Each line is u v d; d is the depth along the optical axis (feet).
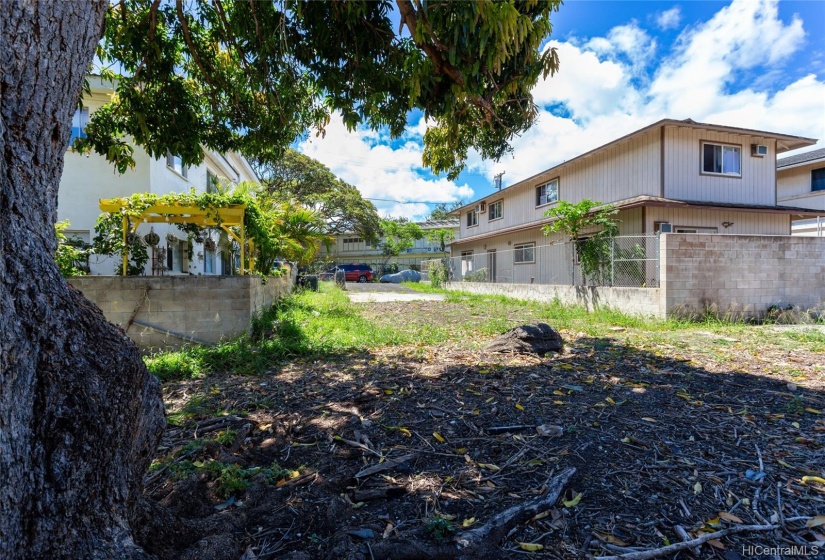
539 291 40.24
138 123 15.83
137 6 14.82
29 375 3.92
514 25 10.21
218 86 17.19
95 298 19.13
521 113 16.03
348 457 8.44
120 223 23.00
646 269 30.14
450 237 101.19
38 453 3.94
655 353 17.78
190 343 19.93
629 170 38.45
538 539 5.84
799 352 17.98
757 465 7.93
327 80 15.29
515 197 56.18
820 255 28.99
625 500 6.79
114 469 4.54
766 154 38.55
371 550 5.38
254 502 6.75
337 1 13.02
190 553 5.10
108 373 4.50
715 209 35.45
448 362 16.57
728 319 26.61
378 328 25.04
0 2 4.00
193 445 8.55
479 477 7.58
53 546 3.94
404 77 14.19
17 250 3.99
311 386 13.67
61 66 4.59
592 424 9.98
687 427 9.78
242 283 20.59
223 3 15.55
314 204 91.71
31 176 4.26
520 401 11.73
